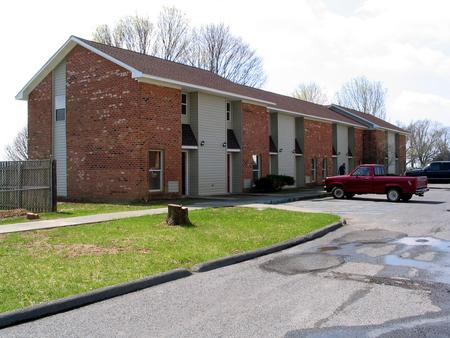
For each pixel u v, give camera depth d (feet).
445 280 23.63
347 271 25.93
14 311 17.80
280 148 108.17
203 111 79.61
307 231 38.91
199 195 78.13
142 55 84.53
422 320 17.63
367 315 18.30
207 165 80.18
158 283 23.53
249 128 90.43
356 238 37.58
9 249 29.48
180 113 73.15
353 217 51.93
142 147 67.05
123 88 69.15
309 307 19.47
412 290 21.83
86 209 56.59
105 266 25.31
